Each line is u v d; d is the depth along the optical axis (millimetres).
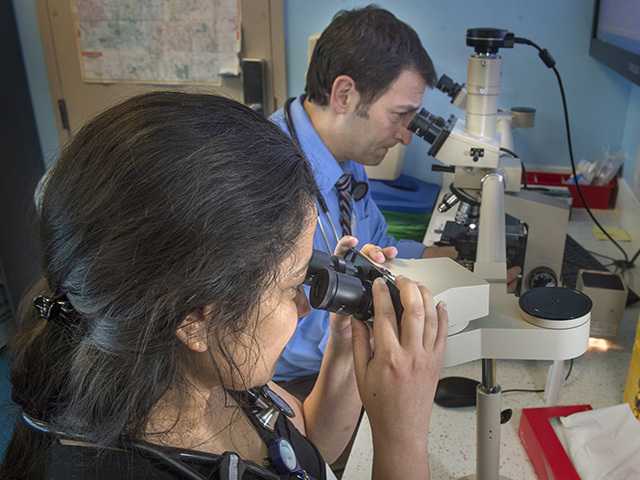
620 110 2236
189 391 596
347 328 910
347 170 1636
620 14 1773
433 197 2262
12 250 2533
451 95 1634
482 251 1209
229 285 510
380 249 899
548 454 993
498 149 1359
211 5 2396
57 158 527
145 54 2512
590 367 1307
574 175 2189
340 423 952
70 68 2582
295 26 2385
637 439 996
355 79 1407
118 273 496
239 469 561
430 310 691
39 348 559
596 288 1362
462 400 1190
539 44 2229
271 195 517
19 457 554
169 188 479
